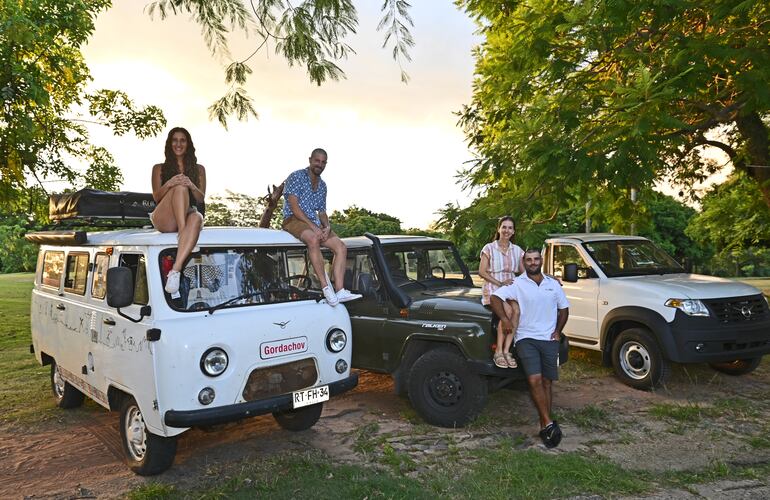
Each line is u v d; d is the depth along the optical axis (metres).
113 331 4.97
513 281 5.86
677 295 7.05
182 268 4.70
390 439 5.60
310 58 6.27
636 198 12.99
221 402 4.51
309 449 5.39
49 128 13.89
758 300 7.34
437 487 4.44
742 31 8.85
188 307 4.65
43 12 11.43
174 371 4.32
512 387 6.37
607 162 8.11
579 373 8.09
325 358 5.20
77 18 11.89
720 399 6.78
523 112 9.59
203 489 4.50
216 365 4.48
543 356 5.48
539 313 5.41
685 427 5.88
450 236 9.88
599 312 7.88
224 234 5.10
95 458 5.30
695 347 6.85
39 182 13.66
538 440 5.55
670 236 44.41
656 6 8.12
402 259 7.06
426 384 6.00
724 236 21.03
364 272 6.85
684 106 9.84
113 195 6.23
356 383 5.45
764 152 11.70
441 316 6.08
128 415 4.99
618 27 8.24
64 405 6.73
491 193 10.15
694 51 8.03
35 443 5.70
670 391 7.18
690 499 4.25
